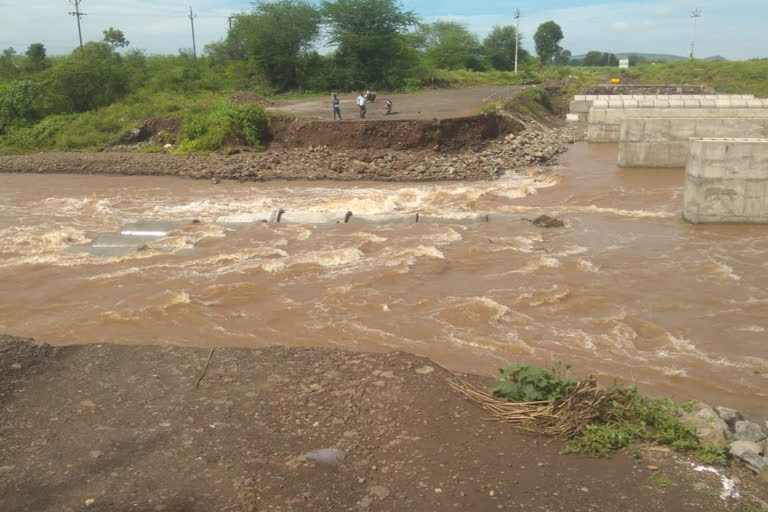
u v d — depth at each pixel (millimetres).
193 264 15227
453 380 7809
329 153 30484
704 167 17719
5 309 12508
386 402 7117
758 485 5637
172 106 40656
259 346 10453
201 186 26281
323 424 6707
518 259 15055
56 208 22453
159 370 8195
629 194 22531
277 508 5340
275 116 33906
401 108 39312
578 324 11281
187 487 5641
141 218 20922
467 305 12086
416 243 16641
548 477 5699
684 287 13070
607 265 14539
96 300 12906
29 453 6211
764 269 14148
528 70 79000
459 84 59375
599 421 6633
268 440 6418
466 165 27828
